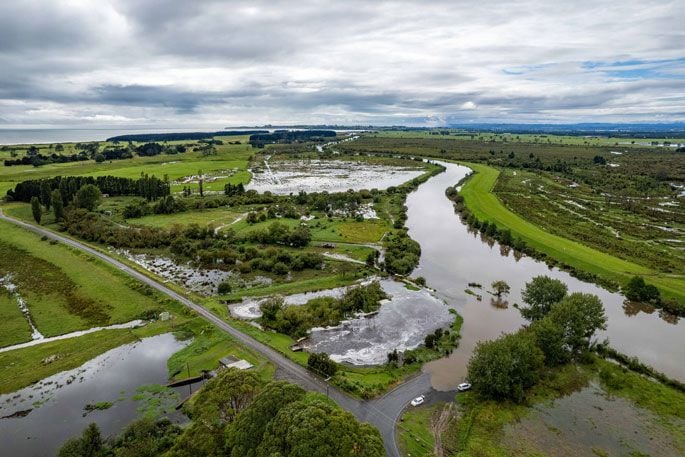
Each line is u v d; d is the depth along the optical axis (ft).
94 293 369.30
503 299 381.60
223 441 167.43
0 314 336.49
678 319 347.36
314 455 140.56
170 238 526.98
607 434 209.77
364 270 436.35
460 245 541.75
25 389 245.86
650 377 262.47
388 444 200.03
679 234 556.51
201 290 390.63
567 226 586.86
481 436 206.90
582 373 260.21
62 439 207.41
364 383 247.29
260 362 268.62
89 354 281.54
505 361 231.71
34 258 448.65
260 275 430.61
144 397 238.89
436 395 240.94
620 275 416.26
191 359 274.16
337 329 322.34
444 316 345.72
